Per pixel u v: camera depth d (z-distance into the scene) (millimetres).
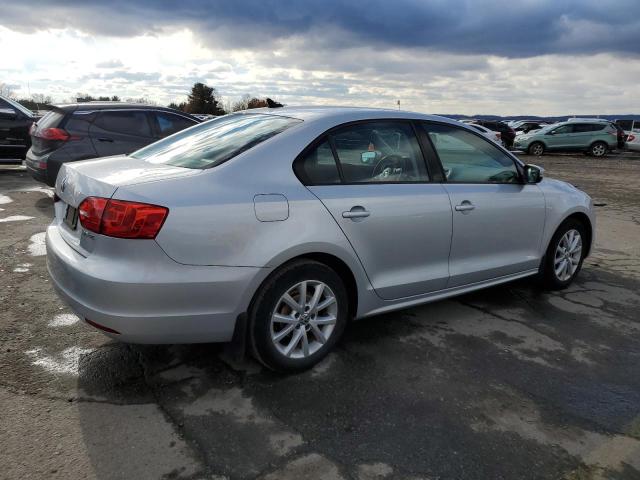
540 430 2637
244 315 2787
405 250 3436
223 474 2229
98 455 2311
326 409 2740
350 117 3361
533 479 2281
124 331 2551
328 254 3037
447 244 3684
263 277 2779
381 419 2670
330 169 3148
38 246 5410
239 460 2318
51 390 2812
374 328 3799
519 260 4285
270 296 2834
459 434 2574
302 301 2996
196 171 2809
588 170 17312
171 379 2977
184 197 2596
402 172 3521
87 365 3090
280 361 2969
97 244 2588
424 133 3713
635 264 5844
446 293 3805
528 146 24219
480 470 2320
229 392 2865
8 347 3262
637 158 23422
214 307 2670
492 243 4023
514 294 4676
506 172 4223
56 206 3318
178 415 2635
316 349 3135
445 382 3074
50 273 2996
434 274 3648
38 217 6715
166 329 2602
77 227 2844
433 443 2494
